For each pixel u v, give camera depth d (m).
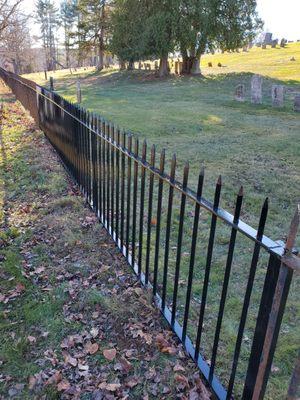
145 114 12.88
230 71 28.33
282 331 3.03
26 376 2.64
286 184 6.30
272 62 30.88
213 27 26.45
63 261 4.02
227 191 6.00
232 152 8.24
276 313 1.79
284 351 2.81
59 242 4.36
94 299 3.35
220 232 4.66
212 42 27.47
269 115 12.89
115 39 29.31
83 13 42.06
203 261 4.02
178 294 3.46
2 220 4.96
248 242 4.43
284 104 14.97
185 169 2.61
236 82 22.83
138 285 3.61
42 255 4.14
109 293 3.49
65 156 6.84
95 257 4.09
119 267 3.92
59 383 2.57
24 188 6.11
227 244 4.39
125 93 20.77
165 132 10.28
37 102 10.17
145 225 4.84
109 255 4.14
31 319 3.16
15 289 3.54
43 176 6.56
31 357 2.80
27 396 2.50
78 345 2.90
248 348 2.85
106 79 32.91
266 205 1.83
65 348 2.87
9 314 3.23
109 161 4.29
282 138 9.50
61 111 6.81
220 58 39.53
